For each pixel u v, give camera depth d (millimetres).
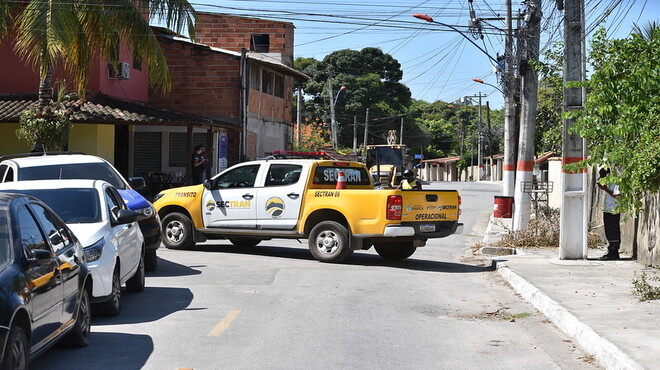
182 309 10609
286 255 17516
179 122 28922
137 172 35500
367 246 16359
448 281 14047
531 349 8602
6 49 30219
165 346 8375
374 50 93062
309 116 87812
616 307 10320
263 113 40312
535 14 23438
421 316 10508
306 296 11875
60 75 29891
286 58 44875
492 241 20922
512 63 26000
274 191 16750
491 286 13547
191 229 17766
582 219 15867
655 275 13383
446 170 112188
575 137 15688
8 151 29828
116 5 24562
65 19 23172
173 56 37000
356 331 9383
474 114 125000
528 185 22766
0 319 5703
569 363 7984
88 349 8195
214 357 7926
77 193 10750
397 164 45500
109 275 9555
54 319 7004
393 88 95062
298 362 7801
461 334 9359
